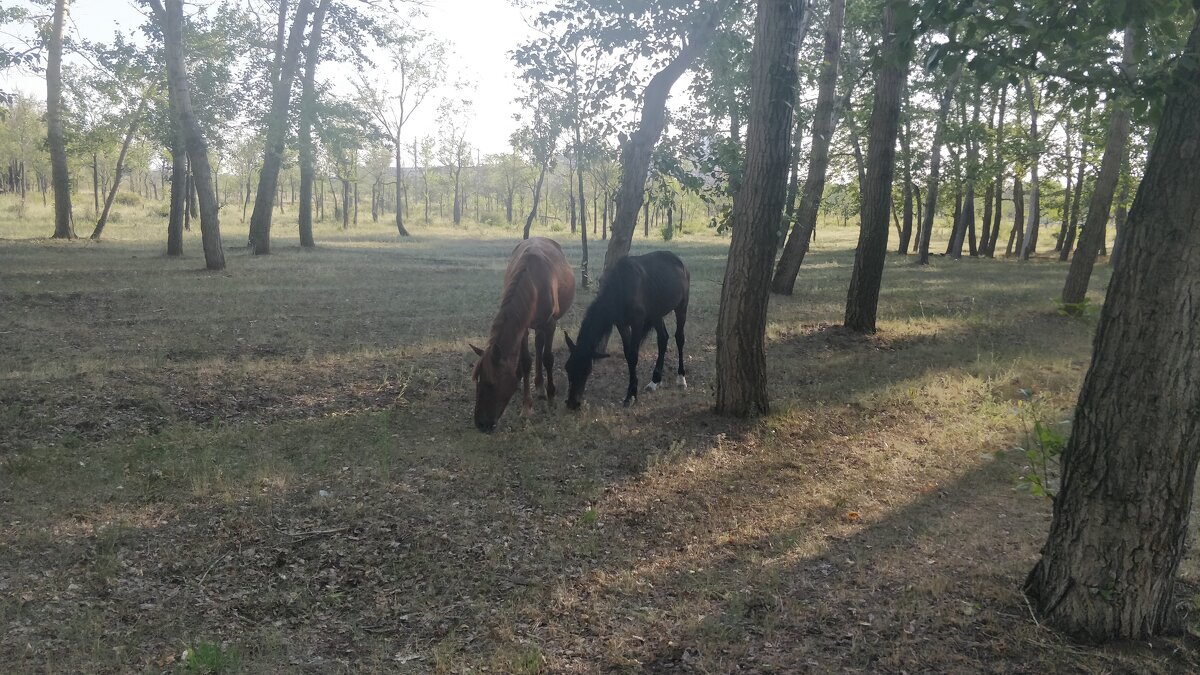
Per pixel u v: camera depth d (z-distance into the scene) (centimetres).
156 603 413
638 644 379
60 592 418
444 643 378
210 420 727
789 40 680
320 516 521
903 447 696
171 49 1769
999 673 346
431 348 1029
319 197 6438
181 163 2181
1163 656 351
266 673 351
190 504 533
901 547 495
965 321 1377
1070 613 372
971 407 821
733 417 755
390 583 442
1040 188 3784
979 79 413
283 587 435
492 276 1984
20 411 694
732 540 506
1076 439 371
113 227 3544
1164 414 338
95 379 791
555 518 531
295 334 1091
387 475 593
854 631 386
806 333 1228
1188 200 323
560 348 1088
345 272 1956
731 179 1057
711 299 1638
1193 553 476
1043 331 1285
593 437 699
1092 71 398
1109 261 3145
